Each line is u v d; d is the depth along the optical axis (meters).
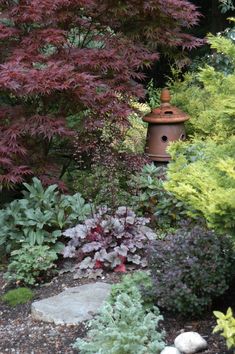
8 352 3.88
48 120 5.81
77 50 6.21
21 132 5.73
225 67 9.38
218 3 12.39
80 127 6.21
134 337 3.40
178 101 8.43
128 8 6.54
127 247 5.14
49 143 6.42
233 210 2.98
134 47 6.57
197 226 4.40
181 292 3.85
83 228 5.32
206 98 8.48
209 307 4.08
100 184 6.04
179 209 5.79
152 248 4.26
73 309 4.27
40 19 5.82
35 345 3.92
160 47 7.66
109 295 4.15
